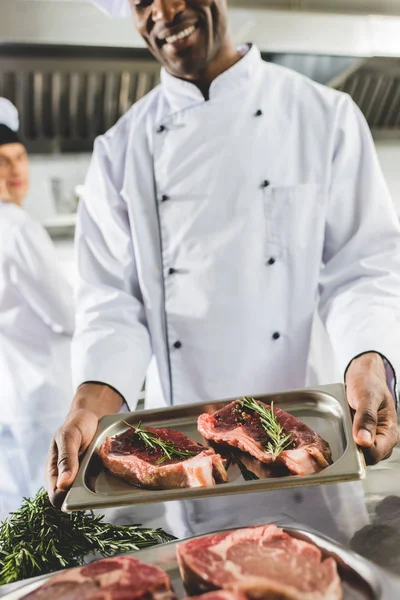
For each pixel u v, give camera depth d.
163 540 1.00
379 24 2.97
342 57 3.08
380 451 1.06
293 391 1.31
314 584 0.78
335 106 1.73
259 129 1.71
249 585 0.78
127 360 1.56
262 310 1.67
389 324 1.45
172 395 1.75
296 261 1.68
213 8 1.58
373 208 1.68
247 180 1.68
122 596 0.80
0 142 3.03
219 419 1.26
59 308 2.85
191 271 1.69
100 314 1.68
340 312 1.56
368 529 0.94
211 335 1.68
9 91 3.05
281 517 1.01
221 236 1.67
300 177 1.69
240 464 1.15
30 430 2.52
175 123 1.75
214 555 0.85
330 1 2.90
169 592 0.82
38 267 2.85
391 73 3.32
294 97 1.75
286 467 1.09
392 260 1.61
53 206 3.46
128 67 2.98
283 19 2.86
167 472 1.09
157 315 1.75
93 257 1.84
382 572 0.81
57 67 2.93
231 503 1.08
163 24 1.55
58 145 3.34
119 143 1.87
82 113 3.24
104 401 1.44
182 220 1.71
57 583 0.85
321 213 1.69
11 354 2.79
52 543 0.97
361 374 1.26
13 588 0.88
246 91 1.72
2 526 1.06
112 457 1.17
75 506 1.00
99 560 0.91
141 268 1.76
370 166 1.72
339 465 0.99
